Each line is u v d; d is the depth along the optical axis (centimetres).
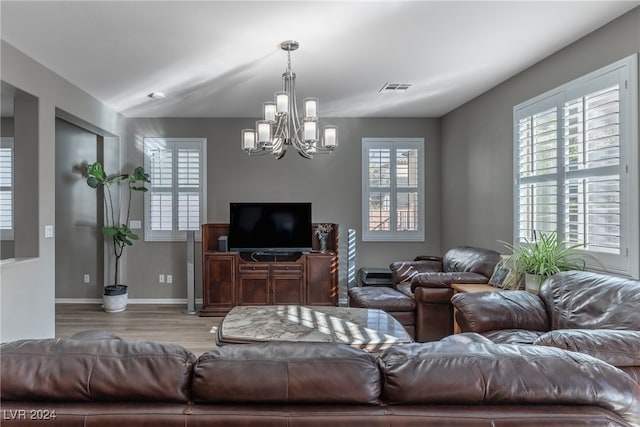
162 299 577
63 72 383
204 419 103
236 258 523
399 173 592
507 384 106
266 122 305
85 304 572
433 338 387
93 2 256
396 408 106
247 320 302
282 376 108
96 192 573
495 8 267
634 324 214
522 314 280
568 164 326
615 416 104
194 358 117
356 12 271
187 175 577
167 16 275
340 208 589
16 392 106
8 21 281
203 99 480
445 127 575
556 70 343
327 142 311
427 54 346
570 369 109
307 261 525
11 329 323
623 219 274
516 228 398
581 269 311
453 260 464
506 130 420
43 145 365
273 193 585
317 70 383
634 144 266
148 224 575
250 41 315
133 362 110
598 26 294
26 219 357
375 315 318
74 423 103
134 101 487
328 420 103
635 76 265
